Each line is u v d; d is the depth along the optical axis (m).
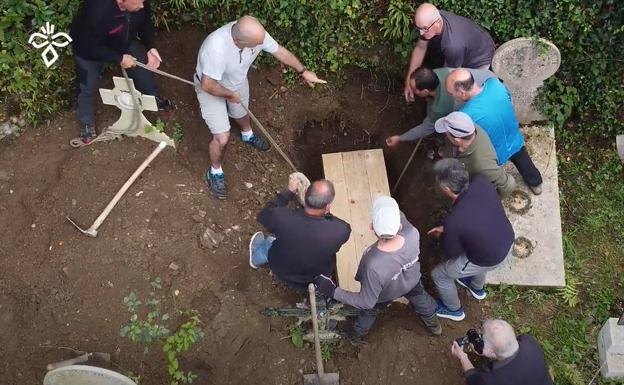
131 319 4.84
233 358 4.91
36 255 5.07
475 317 5.43
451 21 5.30
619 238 6.04
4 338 4.86
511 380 4.28
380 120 6.54
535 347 4.35
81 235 5.12
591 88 6.32
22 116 5.65
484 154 4.81
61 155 5.50
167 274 5.07
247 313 5.04
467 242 4.46
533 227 5.86
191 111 5.91
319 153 6.62
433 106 5.28
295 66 5.33
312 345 5.03
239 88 5.20
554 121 6.38
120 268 5.02
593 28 5.99
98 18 4.61
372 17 5.93
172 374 4.70
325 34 5.95
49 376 4.30
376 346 5.11
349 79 6.37
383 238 4.18
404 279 4.46
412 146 6.38
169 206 5.36
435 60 5.81
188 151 5.75
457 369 5.05
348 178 6.10
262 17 5.84
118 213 5.22
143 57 5.41
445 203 5.97
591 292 5.71
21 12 5.39
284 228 4.35
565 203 6.21
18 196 5.30
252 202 5.75
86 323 4.88
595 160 6.44
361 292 4.41
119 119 5.44
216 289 5.11
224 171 5.79
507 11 5.86
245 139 5.95
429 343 5.14
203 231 5.33
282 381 4.90
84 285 4.96
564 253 5.90
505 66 5.84
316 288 4.65
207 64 4.73
